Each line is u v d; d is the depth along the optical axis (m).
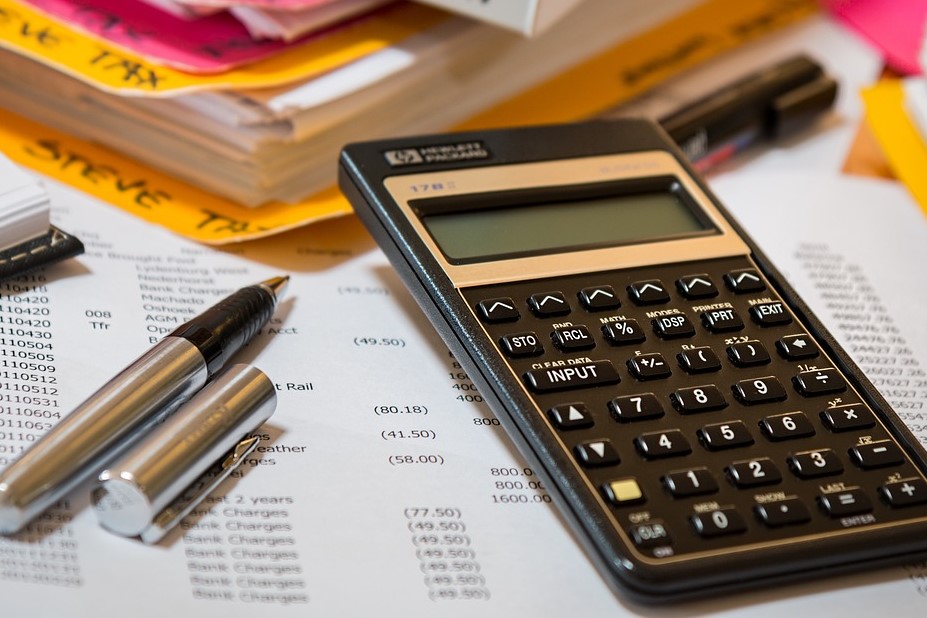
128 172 0.52
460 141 0.48
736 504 0.36
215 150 0.49
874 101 0.62
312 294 0.47
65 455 0.34
